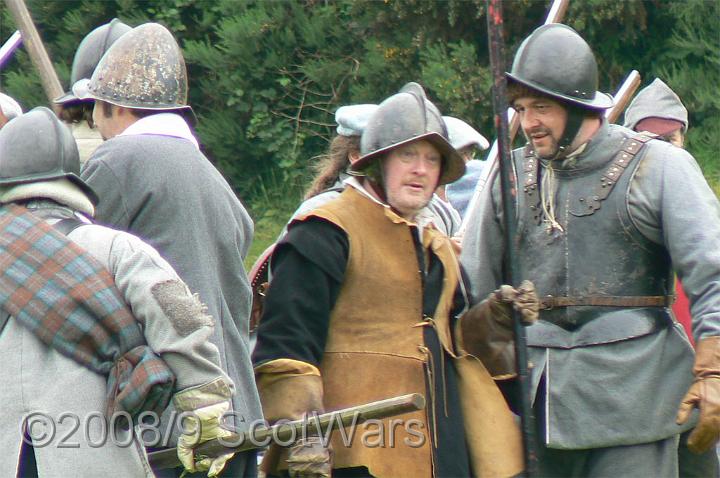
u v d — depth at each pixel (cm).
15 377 1586
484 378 1811
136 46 1830
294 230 1722
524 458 1761
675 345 1856
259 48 5650
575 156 1855
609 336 1836
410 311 1744
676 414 1844
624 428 1828
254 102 5697
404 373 1722
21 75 5634
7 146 1641
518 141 5184
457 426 1772
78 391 1573
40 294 1577
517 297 1745
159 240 1744
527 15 5344
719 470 2145
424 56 5353
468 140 2533
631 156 1845
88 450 1572
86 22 5681
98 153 1772
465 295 1833
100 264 1596
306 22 5622
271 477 1738
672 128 2727
